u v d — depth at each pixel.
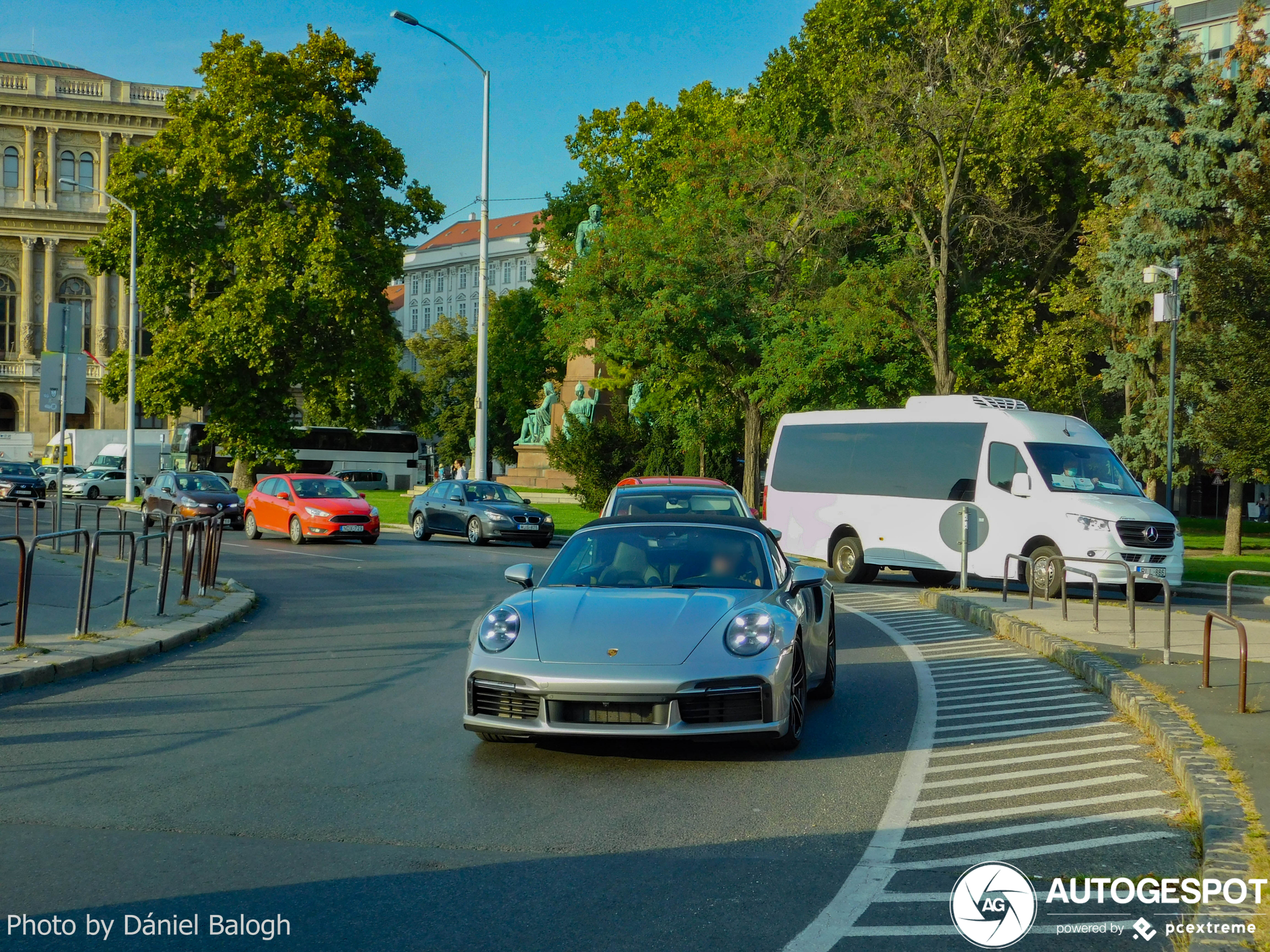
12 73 89.25
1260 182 26.69
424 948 4.11
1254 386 25.59
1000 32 33.62
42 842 5.34
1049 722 8.48
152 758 7.07
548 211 59.28
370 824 5.67
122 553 21.67
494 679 6.96
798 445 23.97
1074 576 18.94
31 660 10.12
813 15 41.12
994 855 5.27
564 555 8.32
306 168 44.72
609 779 6.64
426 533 31.28
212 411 47.72
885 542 21.83
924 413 21.72
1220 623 14.21
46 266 90.38
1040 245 38.78
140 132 92.12
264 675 10.25
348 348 46.09
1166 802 6.21
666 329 33.16
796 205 35.00
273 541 30.05
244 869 4.98
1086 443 20.36
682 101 48.19
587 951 4.09
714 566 8.05
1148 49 33.41
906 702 9.31
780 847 5.36
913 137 33.78
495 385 84.56
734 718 6.83
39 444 89.69
